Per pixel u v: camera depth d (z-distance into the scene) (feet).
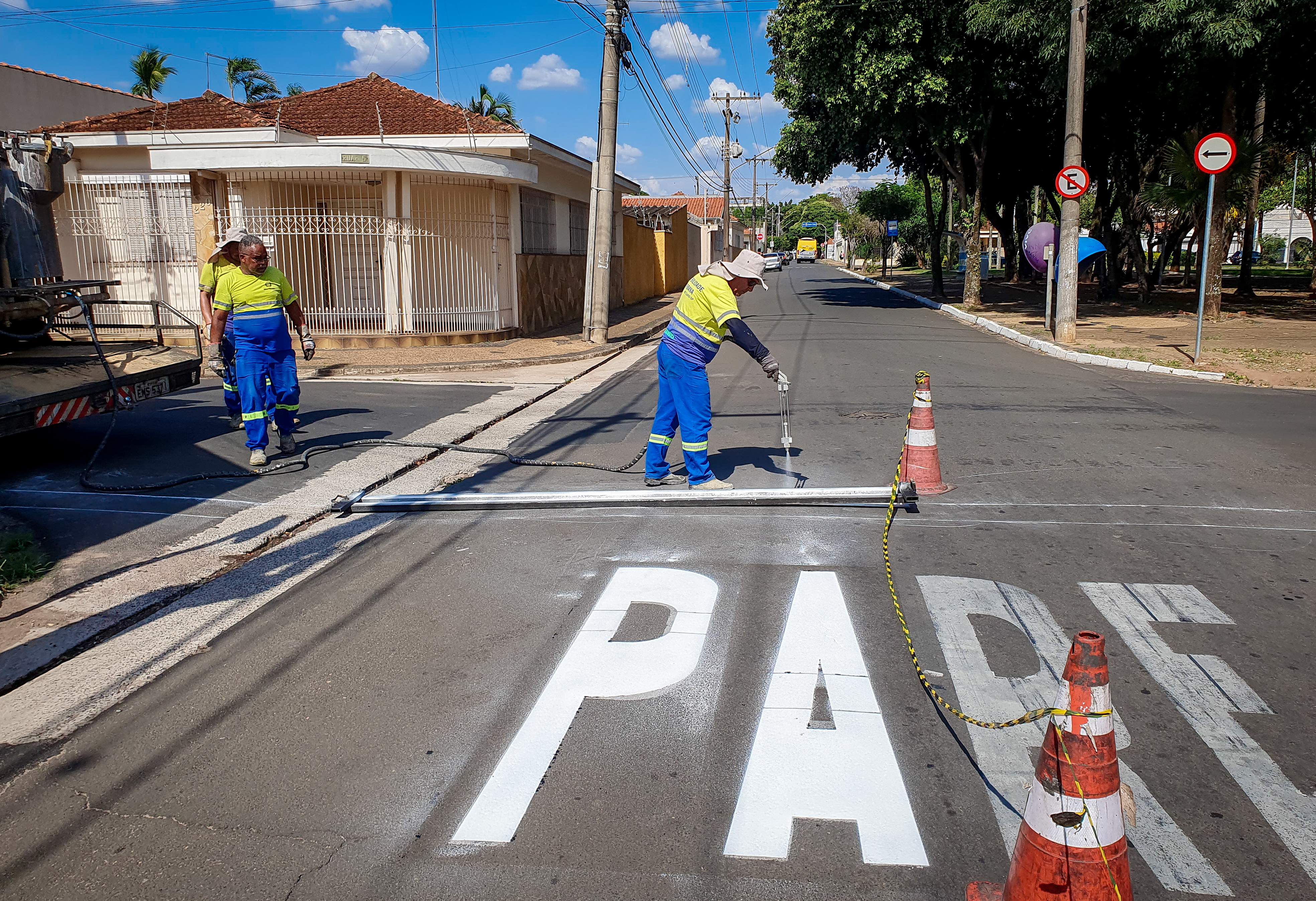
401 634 14.70
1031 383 38.81
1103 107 79.00
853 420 31.04
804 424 30.50
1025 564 17.33
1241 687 12.69
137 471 24.36
